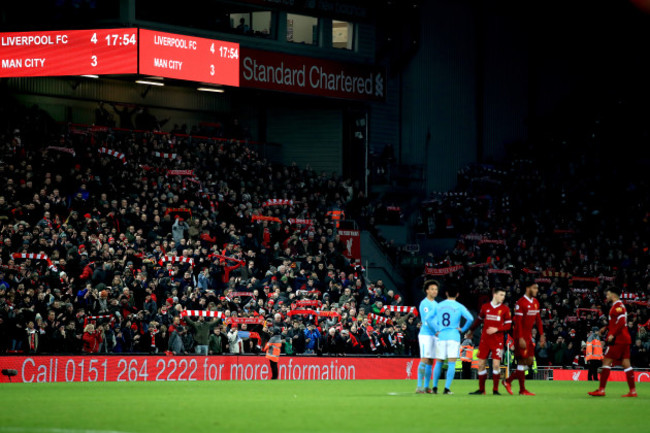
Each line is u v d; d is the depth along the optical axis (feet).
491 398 84.69
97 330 123.75
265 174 195.62
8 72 177.58
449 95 255.50
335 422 59.21
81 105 199.00
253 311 139.95
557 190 248.93
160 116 210.59
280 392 92.84
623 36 276.41
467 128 259.19
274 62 199.72
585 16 280.92
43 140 172.65
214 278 151.84
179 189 172.55
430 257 213.66
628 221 239.50
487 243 219.20
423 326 90.79
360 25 221.25
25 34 177.37
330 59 210.38
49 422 58.70
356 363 143.13
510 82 269.44
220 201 176.35
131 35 175.32
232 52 189.67
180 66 181.37
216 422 58.80
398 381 129.80
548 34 277.85
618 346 94.48
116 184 167.22
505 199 244.63
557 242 229.66
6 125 173.17
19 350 118.11
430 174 249.55
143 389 97.04
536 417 64.49
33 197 150.61
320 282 164.25
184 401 77.41
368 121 227.20
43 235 139.54
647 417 66.74
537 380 153.69
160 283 140.46
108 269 136.26
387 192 231.71
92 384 107.96
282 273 160.66
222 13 196.95
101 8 180.65
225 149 195.93
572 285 212.84
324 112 223.92
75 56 176.65
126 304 129.80
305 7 207.92
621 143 265.13
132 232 152.25
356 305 166.20
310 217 192.75
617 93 272.10
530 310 92.48
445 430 55.36
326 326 149.38
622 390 112.57
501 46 267.59
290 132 226.38
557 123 272.51
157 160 179.52
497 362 91.30
